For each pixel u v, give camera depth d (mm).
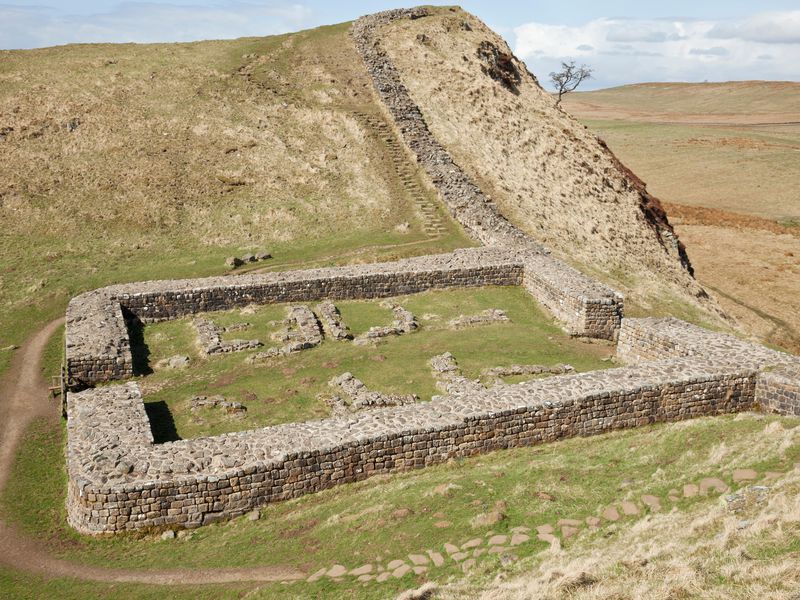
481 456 21047
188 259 41250
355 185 49562
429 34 67312
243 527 18219
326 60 63500
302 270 37656
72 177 45969
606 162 60062
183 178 47719
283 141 52531
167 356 30141
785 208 83312
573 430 22250
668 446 19203
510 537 15586
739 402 24078
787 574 11531
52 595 15930
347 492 19422
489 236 43188
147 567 16734
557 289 35062
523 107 62469
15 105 50406
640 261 49500
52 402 27016
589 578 12898
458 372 28016
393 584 14406
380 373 28125
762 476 15914
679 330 28641
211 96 55750
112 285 35875
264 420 24484
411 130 54344
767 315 53188
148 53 63000
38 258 39344
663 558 13125
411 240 44094
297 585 14984
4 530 18891
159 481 18156
